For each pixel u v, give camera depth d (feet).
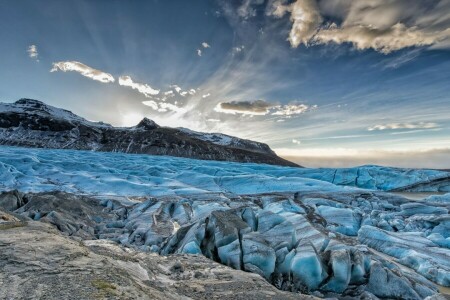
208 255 52.85
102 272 22.93
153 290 24.59
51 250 25.59
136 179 167.73
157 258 42.19
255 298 30.37
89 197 114.21
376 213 103.76
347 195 136.67
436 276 52.75
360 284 46.57
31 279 20.33
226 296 30.40
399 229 87.51
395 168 232.73
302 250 49.70
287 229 59.00
